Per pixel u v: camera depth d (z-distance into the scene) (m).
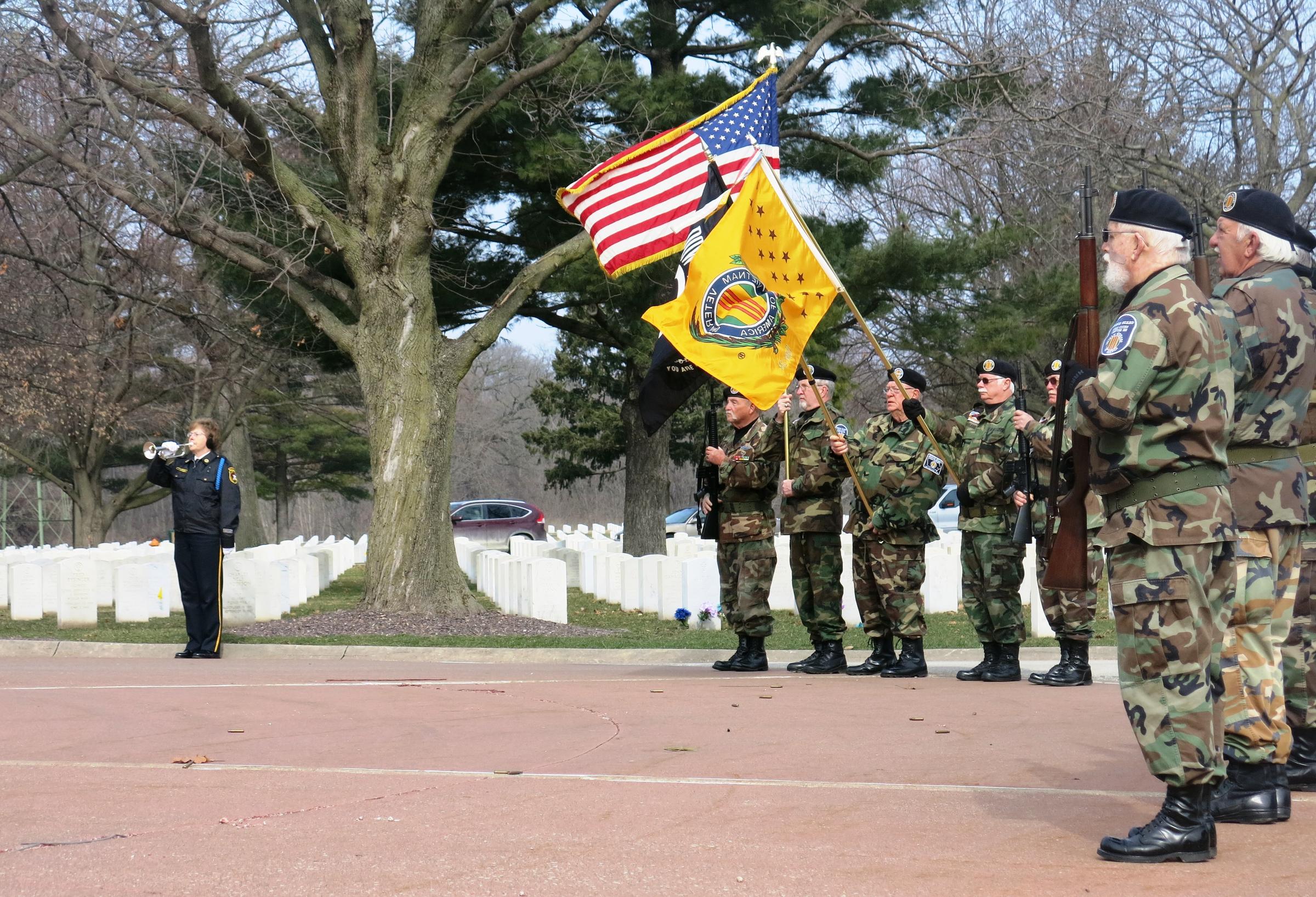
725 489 11.94
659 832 5.46
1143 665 4.98
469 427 96.56
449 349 18.81
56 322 29.44
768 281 10.79
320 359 28.06
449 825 5.64
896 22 22.94
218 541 14.77
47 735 8.35
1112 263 5.24
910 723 8.52
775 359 10.77
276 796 6.34
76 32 16.88
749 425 11.99
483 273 26.20
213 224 18.20
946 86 24.30
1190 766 4.86
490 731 8.40
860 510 11.70
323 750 7.75
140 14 17.86
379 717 9.06
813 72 24.52
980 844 5.20
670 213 12.92
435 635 16.44
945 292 28.47
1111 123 28.38
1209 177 33.50
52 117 22.50
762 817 5.71
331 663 13.90
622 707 9.42
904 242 25.80
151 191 19.64
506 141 23.33
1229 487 5.57
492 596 24.28
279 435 58.44
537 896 4.55
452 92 18.47
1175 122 33.47
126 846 5.35
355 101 18.45
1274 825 5.54
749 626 11.94
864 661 12.66
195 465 14.79
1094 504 10.35
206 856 5.16
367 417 18.75
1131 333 4.92
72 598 18.84
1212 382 4.96
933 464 11.15
